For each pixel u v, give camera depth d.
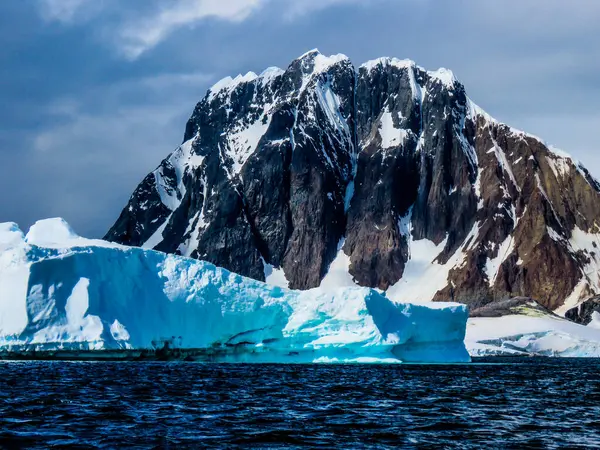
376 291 189.25
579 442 84.62
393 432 88.56
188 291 179.62
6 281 163.25
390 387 138.25
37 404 103.62
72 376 141.62
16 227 186.00
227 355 189.25
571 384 156.75
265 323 187.00
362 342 185.50
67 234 185.62
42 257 164.00
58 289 163.12
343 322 186.50
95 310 164.88
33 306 160.38
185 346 178.50
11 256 164.12
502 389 140.25
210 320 181.12
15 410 98.00
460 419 98.81
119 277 171.75
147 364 176.88
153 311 174.25
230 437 83.94
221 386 132.62
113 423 90.69
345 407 108.50
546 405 115.69
